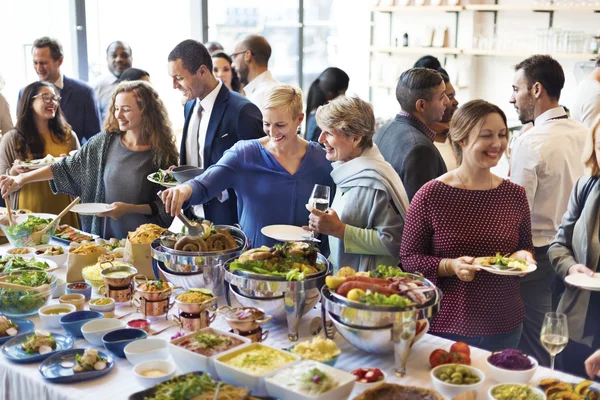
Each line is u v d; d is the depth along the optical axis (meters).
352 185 2.72
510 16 7.00
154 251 2.57
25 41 5.99
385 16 7.70
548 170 3.18
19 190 4.03
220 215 3.45
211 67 3.56
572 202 2.71
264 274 2.26
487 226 2.44
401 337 1.98
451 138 2.50
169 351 2.05
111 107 3.66
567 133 3.24
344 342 2.24
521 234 2.54
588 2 6.34
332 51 8.27
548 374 2.01
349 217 2.71
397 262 2.72
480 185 2.47
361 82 8.06
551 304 3.10
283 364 1.92
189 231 2.60
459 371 1.92
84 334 2.21
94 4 6.39
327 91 4.70
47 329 2.36
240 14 7.49
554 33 6.45
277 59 7.89
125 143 3.66
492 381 1.98
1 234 3.37
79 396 1.91
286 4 7.82
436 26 7.27
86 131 5.35
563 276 2.66
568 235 2.72
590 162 2.63
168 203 2.85
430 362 2.07
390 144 3.21
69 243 3.30
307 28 8.09
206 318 2.29
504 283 2.43
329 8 8.15
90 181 3.74
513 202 2.49
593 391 1.85
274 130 2.85
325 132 2.76
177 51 3.48
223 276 2.52
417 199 2.49
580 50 6.38
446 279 2.47
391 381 1.99
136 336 2.20
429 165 3.09
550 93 3.28
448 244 2.45
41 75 5.12
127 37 6.71
